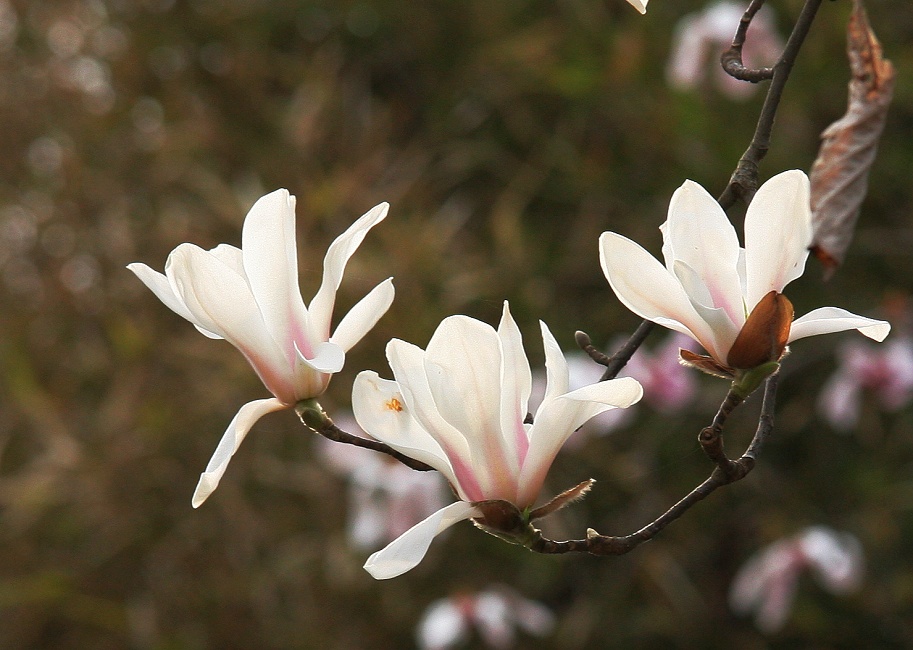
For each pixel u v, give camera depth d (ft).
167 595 13.39
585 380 10.36
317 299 5.27
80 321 14.90
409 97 16.65
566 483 12.59
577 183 14.52
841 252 5.89
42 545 14.02
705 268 5.16
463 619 10.27
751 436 13.37
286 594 13.30
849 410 11.35
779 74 5.49
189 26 16.02
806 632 13.26
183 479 13.51
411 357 5.13
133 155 15.35
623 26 14.83
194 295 5.23
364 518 10.51
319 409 5.27
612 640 13.16
